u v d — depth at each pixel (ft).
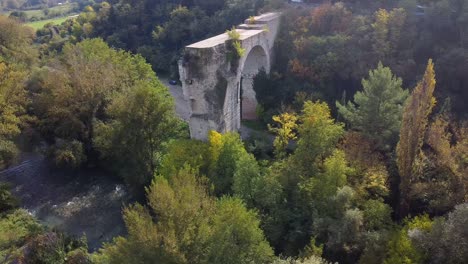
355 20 179.52
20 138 163.43
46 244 99.45
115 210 134.00
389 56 168.55
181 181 85.25
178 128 149.18
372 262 81.61
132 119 128.06
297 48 180.96
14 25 230.07
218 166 115.14
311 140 106.01
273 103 177.78
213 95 126.00
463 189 95.50
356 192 98.32
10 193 128.88
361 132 124.77
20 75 161.48
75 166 152.46
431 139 109.60
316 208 97.40
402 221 97.30
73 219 130.00
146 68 182.60
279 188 101.91
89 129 158.81
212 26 238.68
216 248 74.64
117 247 76.64
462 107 152.05
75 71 163.32
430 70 94.94
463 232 74.13
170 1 284.20
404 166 101.50
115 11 292.20
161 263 71.67
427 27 172.45
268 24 173.78
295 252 94.07
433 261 76.38
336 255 89.76
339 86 174.09
